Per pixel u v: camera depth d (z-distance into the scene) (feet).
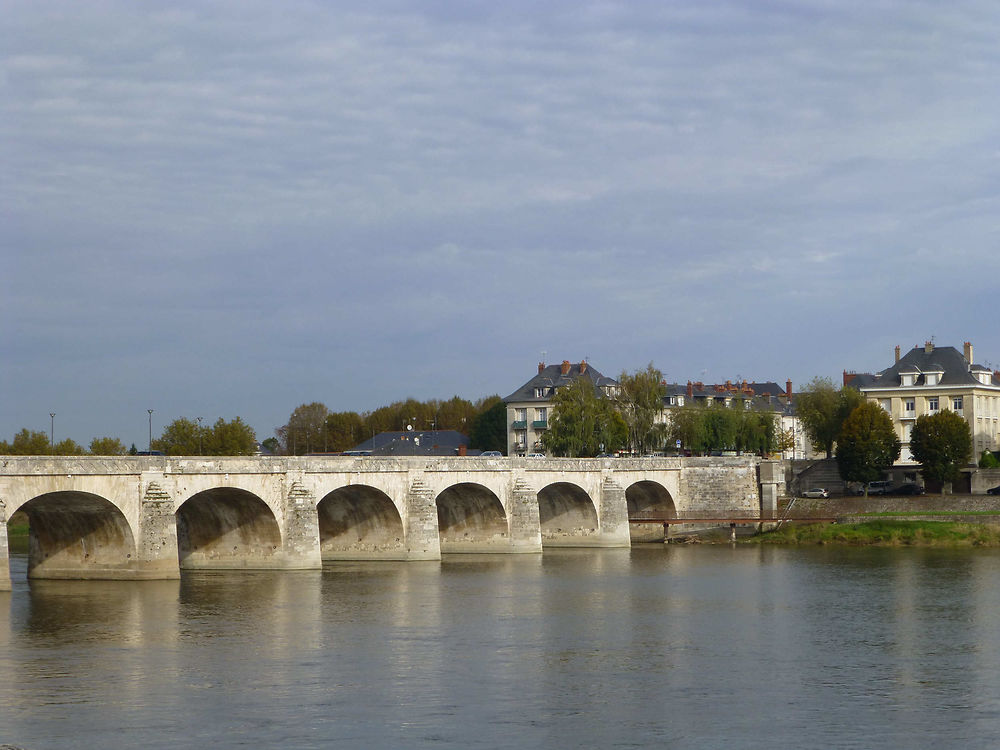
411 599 285.23
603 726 167.73
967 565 361.51
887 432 520.83
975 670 204.33
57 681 191.72
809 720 171.32
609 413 542.16
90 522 303.27
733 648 223.71
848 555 398.83
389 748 156.76
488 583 320.09
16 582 304.71
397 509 373.40
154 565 301.22
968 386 575.79
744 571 353.10
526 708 177.17
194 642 224.94
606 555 412.57
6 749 155.63
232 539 344.28
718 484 497.87
